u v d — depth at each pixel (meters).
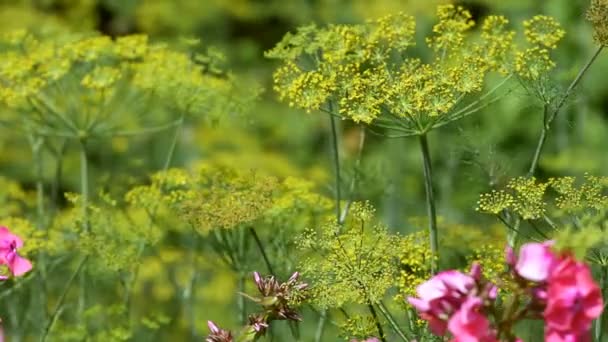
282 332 8.92
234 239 7.59
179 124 8.29
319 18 16.23
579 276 4.68
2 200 9.30
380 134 6.49
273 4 16.78
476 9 13.80
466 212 10.05
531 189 6.11
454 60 6.73
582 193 6.07
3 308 8.77
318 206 7.55
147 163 13.25
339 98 6.59
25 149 13.76
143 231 7.89
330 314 7.63
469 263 6.66
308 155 14.16
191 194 7.28
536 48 6.48
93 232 7.89
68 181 13.55
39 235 8.14
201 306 10.00
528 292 4.88
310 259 6.28
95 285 8.84
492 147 7.54
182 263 9.82
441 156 12.76
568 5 13.71
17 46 8.92
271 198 6.94
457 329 4.81
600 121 12.87
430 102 6.30
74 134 8.75
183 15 16.77
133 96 8.86
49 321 7.73
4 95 8.39
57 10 15.04
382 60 6.61
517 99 6.82
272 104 15.05
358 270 6.07
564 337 4.68
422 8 12.49
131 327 8.24
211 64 8.46
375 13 13.39
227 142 13.55
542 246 4.87
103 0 16.78
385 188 8.84
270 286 5.75
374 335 6.24
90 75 8.47
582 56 13.40
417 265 6.54
